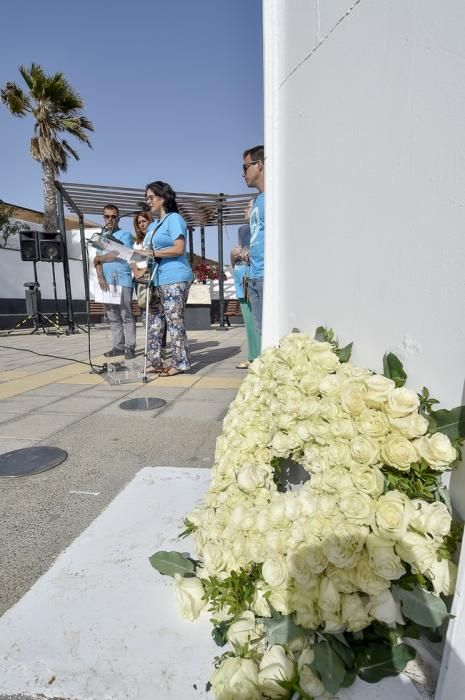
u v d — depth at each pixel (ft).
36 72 44.96
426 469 2.83
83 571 3.86
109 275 15.01
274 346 4.97
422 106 2.77
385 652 2.80
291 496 3.19
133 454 7.43
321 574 2.81
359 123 3.44
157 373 15.07
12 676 2.88
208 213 34.65
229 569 3.23
